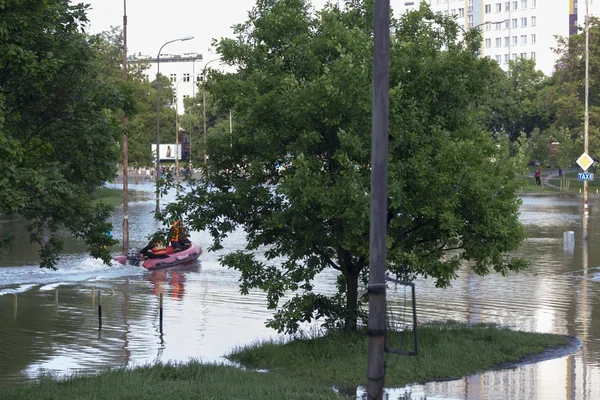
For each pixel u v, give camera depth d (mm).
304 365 32062
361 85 31438
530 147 169375
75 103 33125
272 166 35062
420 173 31625
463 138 34500
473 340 35812
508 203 34281
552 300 49062
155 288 55969
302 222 33094
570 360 33281
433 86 33438
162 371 30609
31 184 28766
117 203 132500
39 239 34750
